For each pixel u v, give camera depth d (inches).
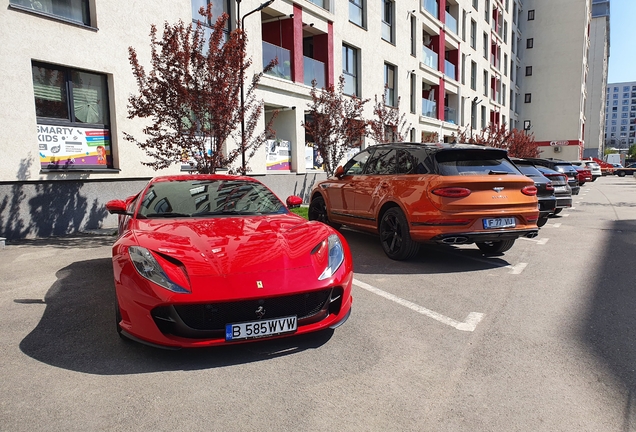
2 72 287.3
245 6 469.1
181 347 112.0
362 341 133.3
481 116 1304.1
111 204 163.0
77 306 161.9
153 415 93.1
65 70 328.5
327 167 502.0
